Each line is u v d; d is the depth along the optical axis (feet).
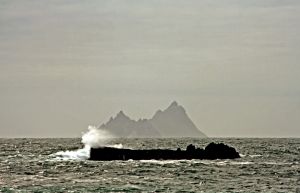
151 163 425.69
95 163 427.74
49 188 274.36
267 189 277.03
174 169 377.71
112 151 464.24
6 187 277.85
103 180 312.29
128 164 416.46
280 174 350.64
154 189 272.31
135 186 284.00
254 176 338.54
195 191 266.77
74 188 274.36
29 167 397.39
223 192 264.52
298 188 281.54
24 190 266.16
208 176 336.08
